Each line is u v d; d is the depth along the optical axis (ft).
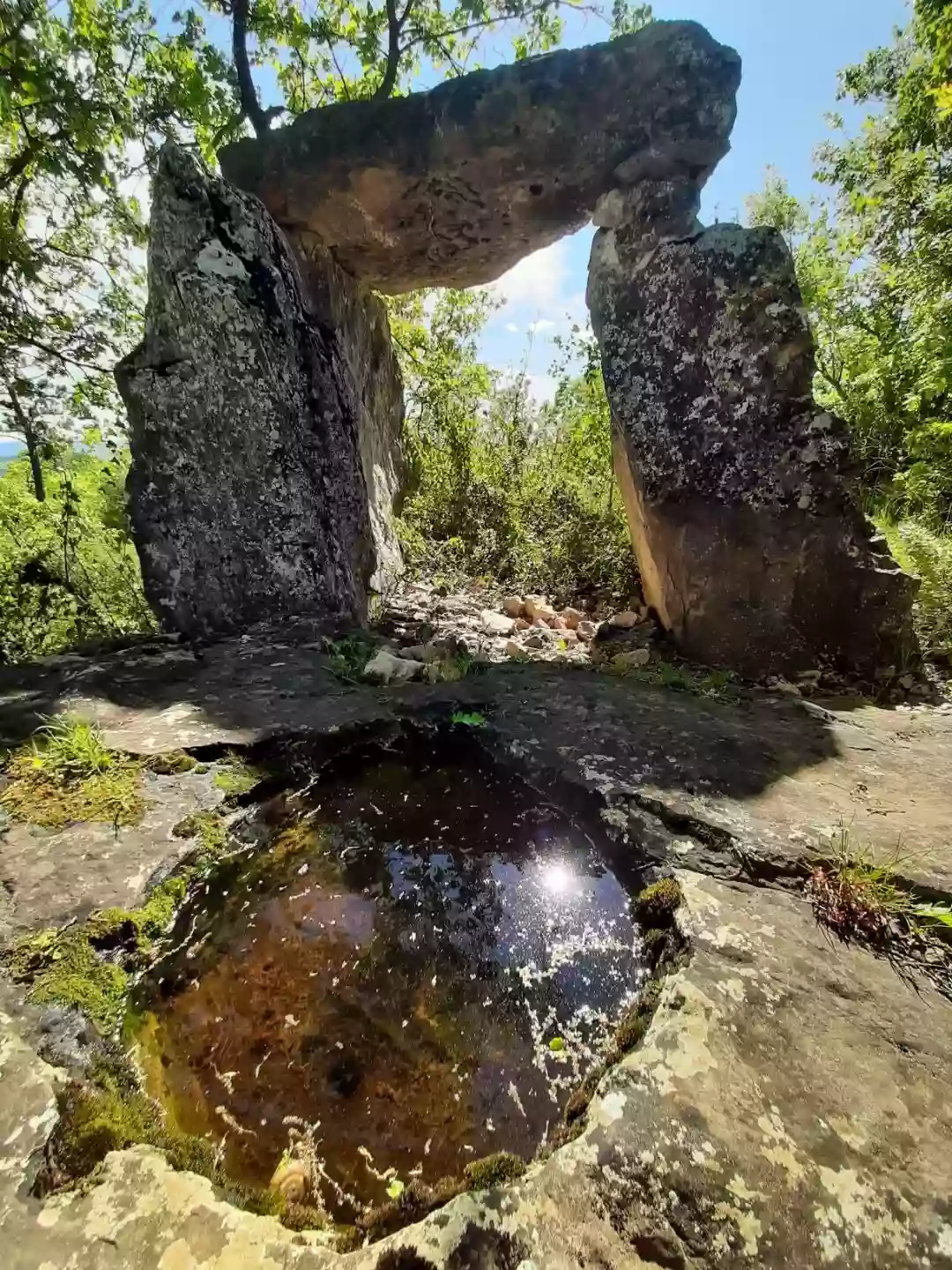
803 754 7.16
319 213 11.23
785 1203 3.09
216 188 9.89
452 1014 4.78
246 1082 4.31
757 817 6.01
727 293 9.54
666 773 6.71
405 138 10.22
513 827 6.54
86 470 20.83
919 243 18.85
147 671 9.07
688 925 4.78
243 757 7.07
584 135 9.82
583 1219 3.04
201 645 10.18
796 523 9.54
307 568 10.75
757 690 9.40
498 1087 4.26
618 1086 3.65
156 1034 4.49
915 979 4.43
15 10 13.15
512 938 5.35
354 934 5.45
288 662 9.43
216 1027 4.64
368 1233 3.25
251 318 10.11
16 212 16.34
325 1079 4.35
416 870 6.12
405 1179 3.76
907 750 7.32
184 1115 4.05
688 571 10.23
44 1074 3.76
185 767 6.76
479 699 8.37
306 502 10.69
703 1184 3.17
